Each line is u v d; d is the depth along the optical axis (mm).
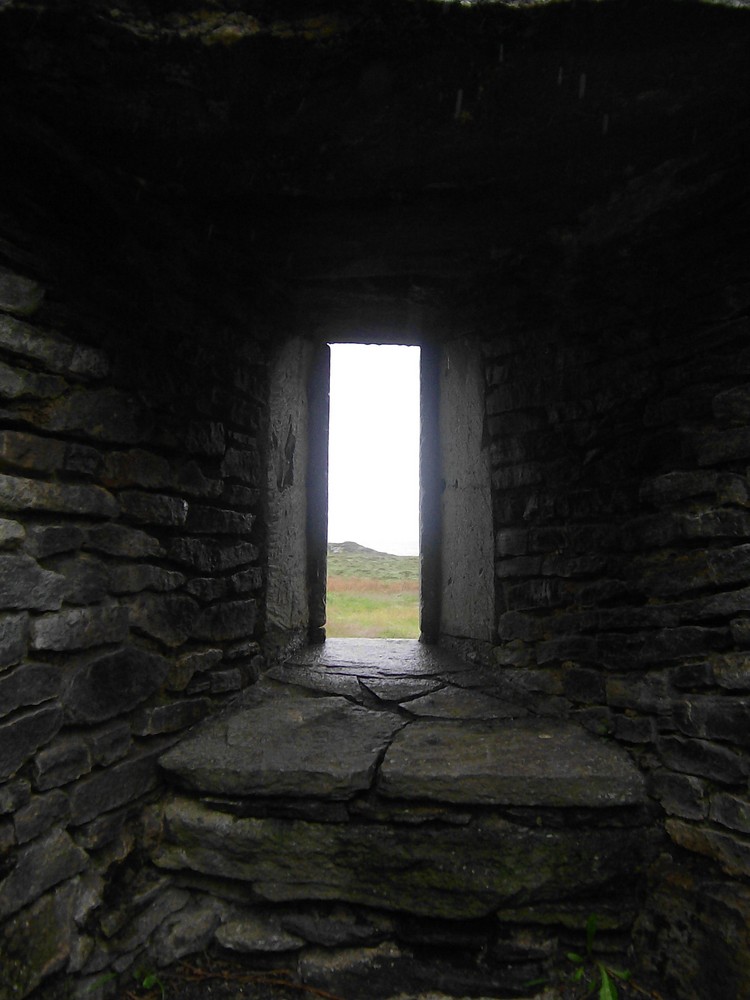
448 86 1599
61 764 1763
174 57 1498
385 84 1589
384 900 2037
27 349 1678
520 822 2033
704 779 1964
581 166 1931
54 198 1784
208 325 2455
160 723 2166
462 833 2025
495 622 2807
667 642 2104
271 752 2184
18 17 1398
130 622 2035
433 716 2482
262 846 2082
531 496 2650
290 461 3170
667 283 2201
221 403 2527
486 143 1821
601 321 2420
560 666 2490
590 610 2381
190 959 2072
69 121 1716
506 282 2658
